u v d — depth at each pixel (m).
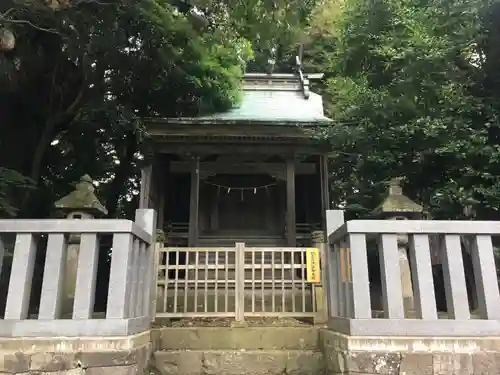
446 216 7.07
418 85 7.64
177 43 9.09
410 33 7.98
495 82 7.27
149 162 10.38
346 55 9.20
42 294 3.66
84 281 3.71
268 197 11.81
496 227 3.79
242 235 11.33
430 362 3.46
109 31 8.08
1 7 6.49
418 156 7.37
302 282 5.64
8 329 3.55
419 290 3.67
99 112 9.23
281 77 13.52
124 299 3.69
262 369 4.84
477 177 6.68
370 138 8.27
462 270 3.73
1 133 8.62
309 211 12.13
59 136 10.08
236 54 11.50
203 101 11.32
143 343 4.26
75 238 4.77
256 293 7.42
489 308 3.63
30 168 9.21
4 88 8.26
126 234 3.84
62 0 6.49
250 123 10.05
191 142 10.60
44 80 9.16
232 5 7.42
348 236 3.96
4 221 3.81
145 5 8.06
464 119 7.13
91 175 10.87
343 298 4.33
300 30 8.02
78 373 3.47
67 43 7.91
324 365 4.78
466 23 7.26
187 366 4.83
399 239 5.05
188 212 12.12
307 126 10.02
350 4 9.71
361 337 3.54
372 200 9.22
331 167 11.95
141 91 10.22
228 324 6.00
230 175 11.75
